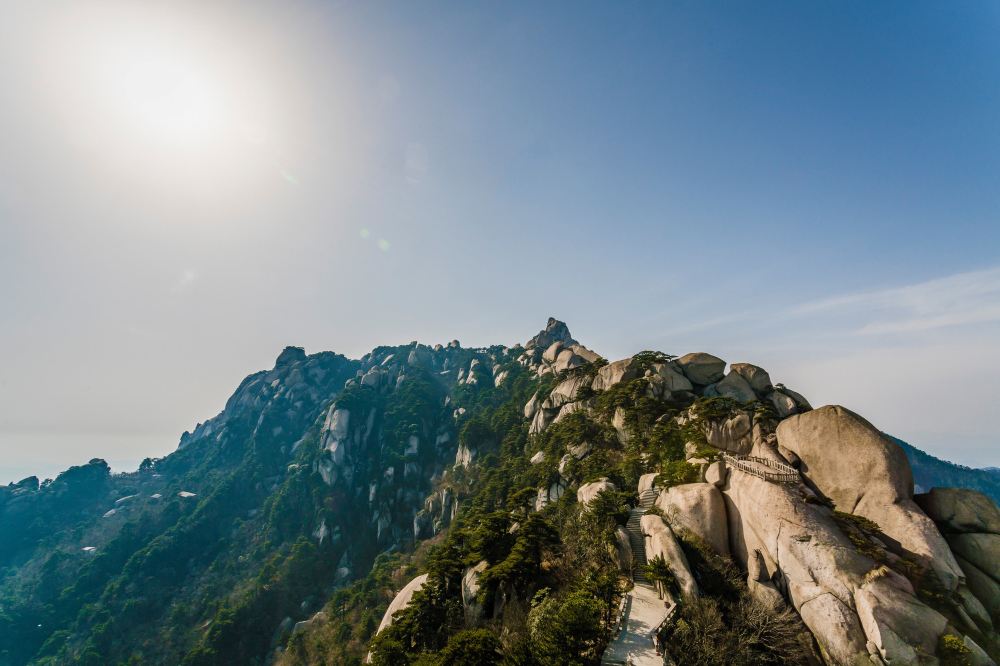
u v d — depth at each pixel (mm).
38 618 119625
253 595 105562
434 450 163875
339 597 91125
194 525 142750
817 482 34375
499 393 173000
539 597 30781
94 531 172125
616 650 25500
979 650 22844
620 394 71750
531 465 88562
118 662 97312
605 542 37062
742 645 24938
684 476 41062
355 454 162875
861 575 26203
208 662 89750
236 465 190500
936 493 31375
